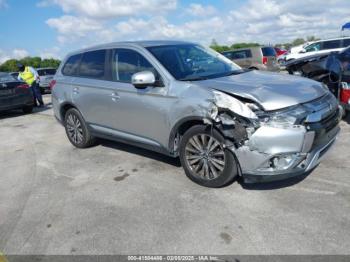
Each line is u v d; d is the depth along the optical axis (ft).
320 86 12.77
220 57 16.48
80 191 13.65
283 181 12.77
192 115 12.06
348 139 17.02
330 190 11.81
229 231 9.98
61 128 26.16
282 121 10.50
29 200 13.23
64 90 18.85
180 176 14.16
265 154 10.64
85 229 10.78
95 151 18.78
